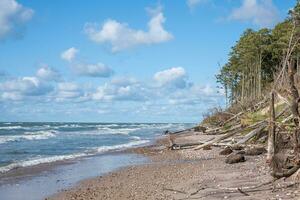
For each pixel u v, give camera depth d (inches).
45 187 695.1
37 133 2751.0
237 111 1987.0
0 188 686.5
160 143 1802.4
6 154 1307.8
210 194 505.4
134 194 586.2
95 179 778.2
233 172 692.1
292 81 477.4
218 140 1067.3
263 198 446.0
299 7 1844.2
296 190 460.8
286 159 476.7
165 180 698.8
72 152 1405.0
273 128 594.9
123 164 1026.1
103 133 3004.4
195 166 866.8
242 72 3068.4
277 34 2805.1
